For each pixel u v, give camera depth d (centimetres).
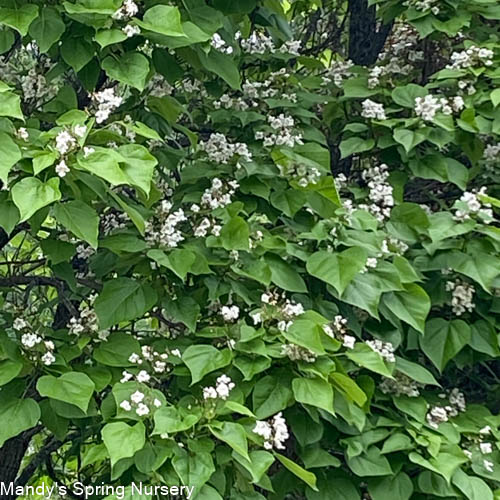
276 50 351
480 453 260
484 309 288
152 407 216
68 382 218
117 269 272
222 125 320
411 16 312
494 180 318
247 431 219
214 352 226
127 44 239
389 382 270
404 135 291
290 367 233
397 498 243
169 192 308
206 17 269
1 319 271
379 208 295
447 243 276
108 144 224
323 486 246
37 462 385
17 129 228
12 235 285
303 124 329
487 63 303
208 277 258
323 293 286
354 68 355
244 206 281
